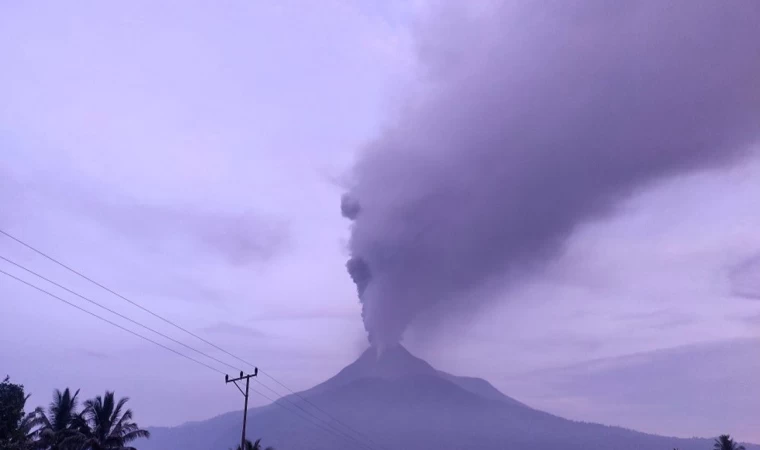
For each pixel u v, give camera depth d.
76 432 62.66
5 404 49.72
